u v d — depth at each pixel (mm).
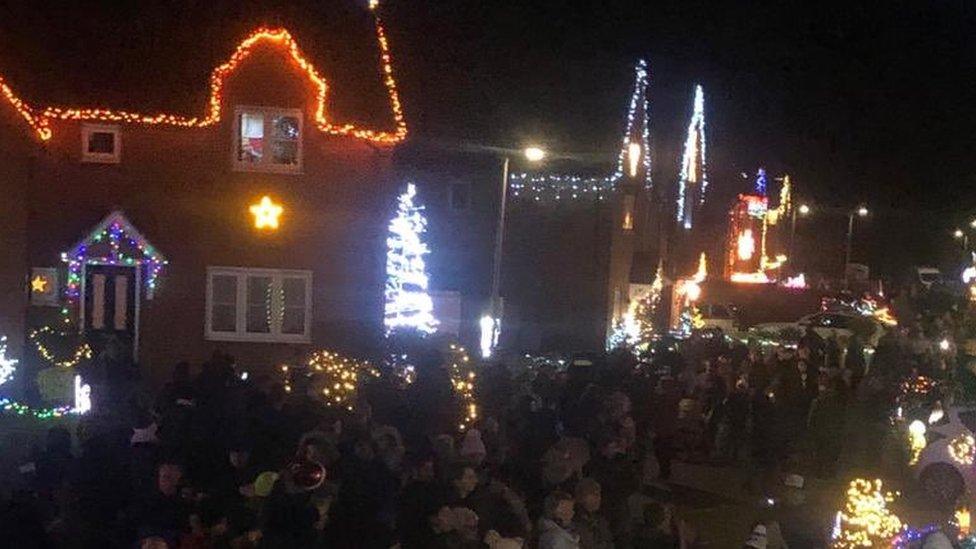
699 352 26953
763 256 67938
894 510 18000
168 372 27344
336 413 14172
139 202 27484
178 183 27516
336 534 10477
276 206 27578
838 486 19453
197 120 27312
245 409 14109
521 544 10648
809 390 23125
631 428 16375
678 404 20688
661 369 24188
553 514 10688
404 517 10570
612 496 12234
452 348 26797
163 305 27391
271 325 27578
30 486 11578
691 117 50656
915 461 20031
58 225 27344
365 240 27828
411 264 31188
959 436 18688
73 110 27062
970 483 18359
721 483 19953
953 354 25172
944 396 21859
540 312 38938
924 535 12648
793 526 12211
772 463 19844
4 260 25250
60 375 23031
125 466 11469
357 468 11016
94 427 13359
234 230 27562
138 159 27453
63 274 27250
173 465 10891
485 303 38250
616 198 39375
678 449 21141
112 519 10781
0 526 9680
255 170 27562
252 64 27484
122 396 18312
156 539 9492
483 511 10898
